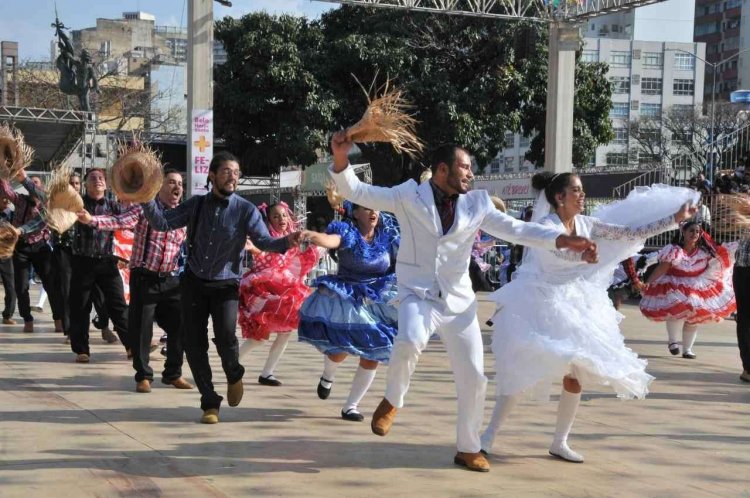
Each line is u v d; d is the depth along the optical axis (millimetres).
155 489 4418
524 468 4992
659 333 11773
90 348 9391
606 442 5652
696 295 9336
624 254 5395
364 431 5797
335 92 25359
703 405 6945
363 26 26422
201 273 5902
